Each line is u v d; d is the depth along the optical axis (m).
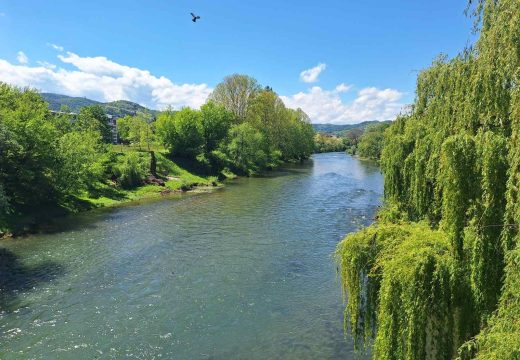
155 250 30.45
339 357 16.67
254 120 107.19
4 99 50.31
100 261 27.92
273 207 47.97
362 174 88.56
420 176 18.31
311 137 144.88
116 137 120.94
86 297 22.03
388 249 12.83
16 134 38.41
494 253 10.09
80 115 82.69
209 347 17.34
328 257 28.89
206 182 70.50
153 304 21.27
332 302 21.66
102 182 56.38
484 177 10.26
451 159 11.07
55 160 42.91
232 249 30.77
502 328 8.55
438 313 10.87
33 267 26.66
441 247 11.64
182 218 41.88
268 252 30.06
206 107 91.75
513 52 10.27
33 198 40.06
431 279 10.94
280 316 20.12
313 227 37.69
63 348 17.03
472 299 10.56
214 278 24.91
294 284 24.05
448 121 15.59
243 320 19.70
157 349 17.09
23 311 20.30
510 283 8.95
